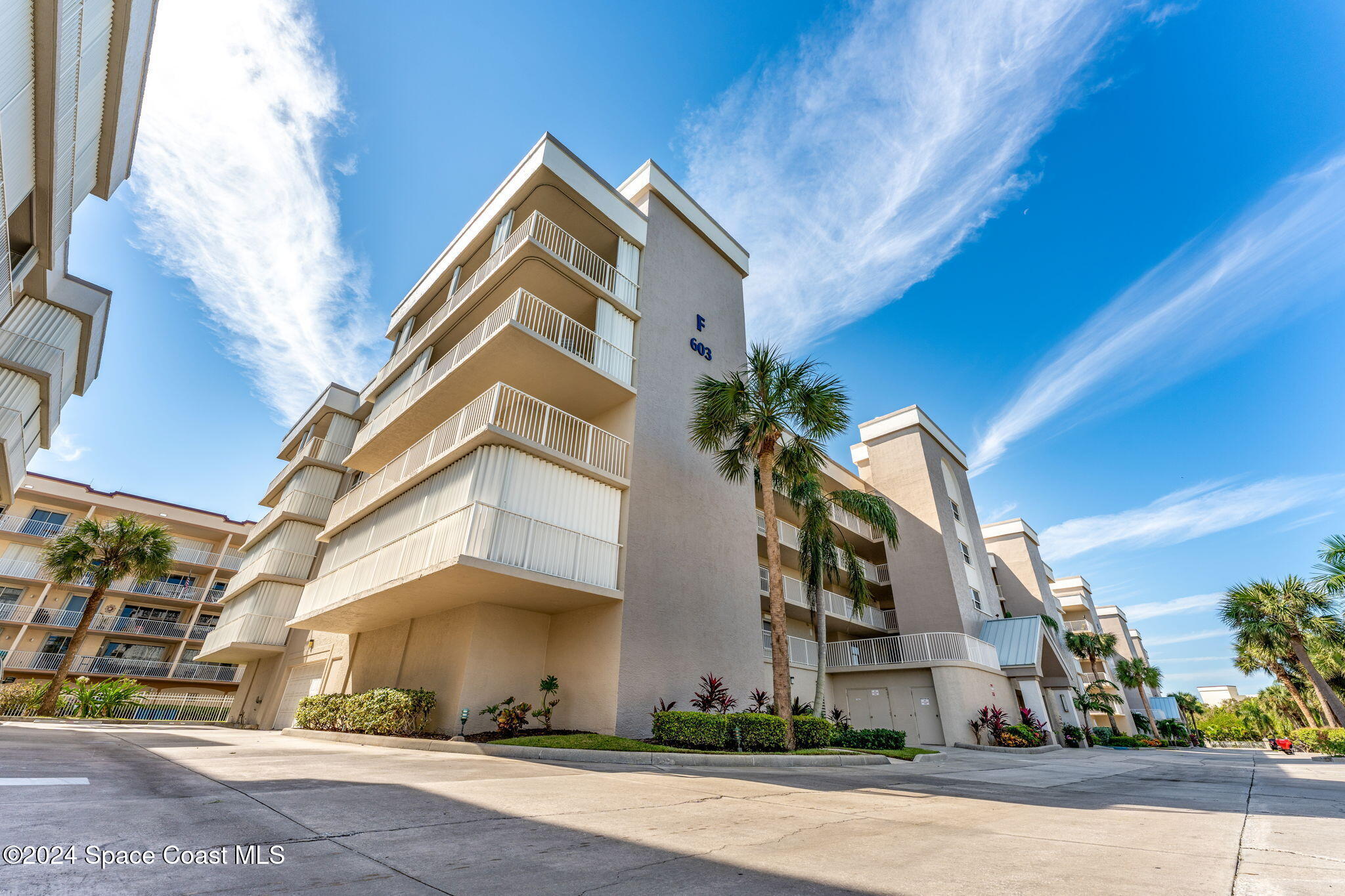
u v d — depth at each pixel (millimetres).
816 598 16875
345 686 17188
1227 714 63938
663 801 5711
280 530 24031
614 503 13961
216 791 4863
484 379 14969
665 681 12984
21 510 30391
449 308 17859
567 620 13820
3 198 10188
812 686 22469
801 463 14789
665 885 3053
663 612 13602
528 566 11547
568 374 14602
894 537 18234
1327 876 3527
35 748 7270
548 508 12453
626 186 19578
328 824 3955
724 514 16547
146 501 33594
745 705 14781
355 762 7590
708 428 14586
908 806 6289
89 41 10391
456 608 13641
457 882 2924
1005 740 19438
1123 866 3754
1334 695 25781
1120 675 41125
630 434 14898
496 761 8594
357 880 2857
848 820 5270
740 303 20625
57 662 29125
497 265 15633
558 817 4648
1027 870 3580
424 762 7961
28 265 13453
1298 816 6082
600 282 16406
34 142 10641
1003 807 6426
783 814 5422
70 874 2564
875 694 22422
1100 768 13141
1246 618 29359
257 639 22141
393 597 13008
